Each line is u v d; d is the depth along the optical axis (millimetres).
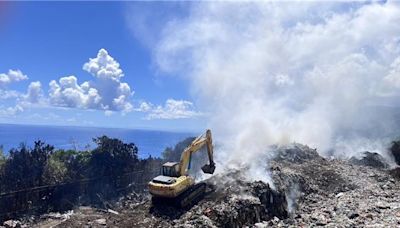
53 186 30328
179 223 22859
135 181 36625
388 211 25609
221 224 23375
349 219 24109
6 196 27281
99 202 31516
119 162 36750
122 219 24062
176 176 26922
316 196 31797
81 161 35594
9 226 25062
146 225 22844
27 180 29703
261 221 25562
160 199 26062
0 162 30688
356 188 33781
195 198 26766
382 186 34375
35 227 25359
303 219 25281
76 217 25094
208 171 30562
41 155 32938
